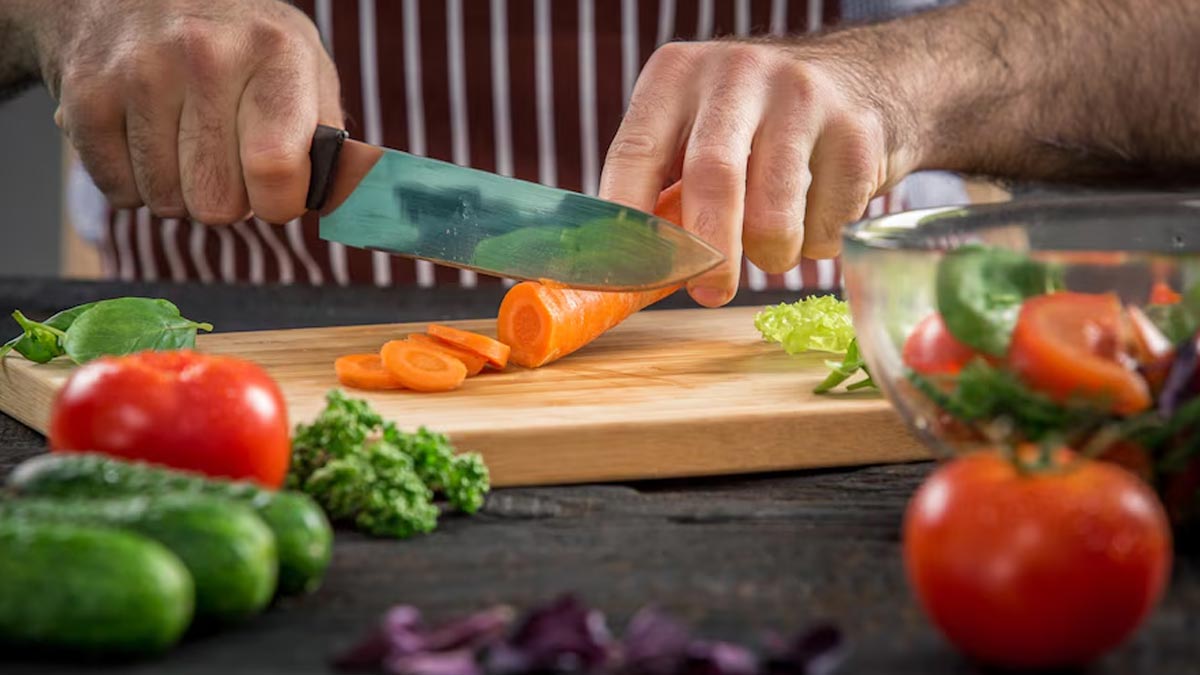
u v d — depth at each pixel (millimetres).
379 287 2422
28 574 914
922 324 1186
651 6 2764
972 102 2340
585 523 1265
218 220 1958
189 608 945
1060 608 908
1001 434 1026
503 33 2766
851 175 1888
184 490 1028
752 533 1234
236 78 1913
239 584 967
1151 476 1120
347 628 1021
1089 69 2439
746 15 2791
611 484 1435
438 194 1793
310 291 2387
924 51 2268
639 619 957
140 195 2090
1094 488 931
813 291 2387
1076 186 2580
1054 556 906
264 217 1877
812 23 2805
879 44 2223
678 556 1174
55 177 3947
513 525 1258
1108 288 1141
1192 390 1086
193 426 1156
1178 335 1112
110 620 914
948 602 938
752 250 1819
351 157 1832
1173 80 2492
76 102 2012
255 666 958
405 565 1148
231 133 1929
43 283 2422
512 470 1415
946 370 1157
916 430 1242
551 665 931
